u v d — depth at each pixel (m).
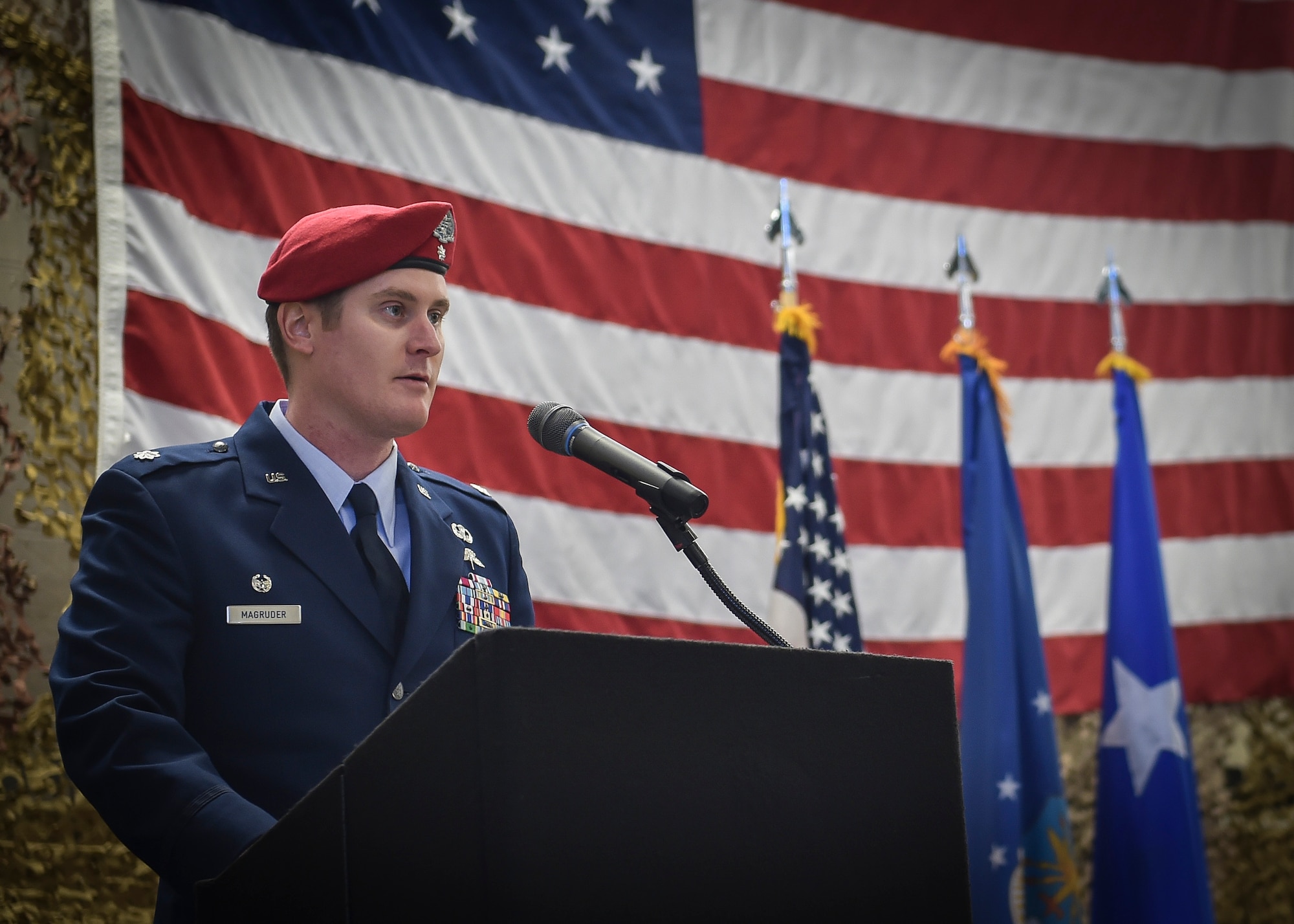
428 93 7.60
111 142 6.01
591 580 7.62
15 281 6.23
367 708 3.08
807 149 9.25
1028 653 7.87
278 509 3.25
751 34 9.20
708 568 2.88
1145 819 8.09
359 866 1.96
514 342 7.64
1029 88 10.31
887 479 9.02
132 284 5.91
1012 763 7.47
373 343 3.35
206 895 2.25
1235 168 10.87
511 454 7.46
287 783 2.95
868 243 9.37
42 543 6.16
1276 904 9.76
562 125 8.16
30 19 6.36
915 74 9.88
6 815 5.69
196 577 3.07
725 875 2.00
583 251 8.05
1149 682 8.27
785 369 7.46
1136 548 8.49
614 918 1.87
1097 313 10.11
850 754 2.19
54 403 6.20
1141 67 10.75
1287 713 10.08
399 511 3.50
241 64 6.71
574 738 1.91
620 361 8.03
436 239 3.47
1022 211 10.04
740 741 2.07
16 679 5.86
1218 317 10.50
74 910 5.73
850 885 2.12
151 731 2.69
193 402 5.97
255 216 6.56
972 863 7.30
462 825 1.85
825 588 7.13
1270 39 11.19
